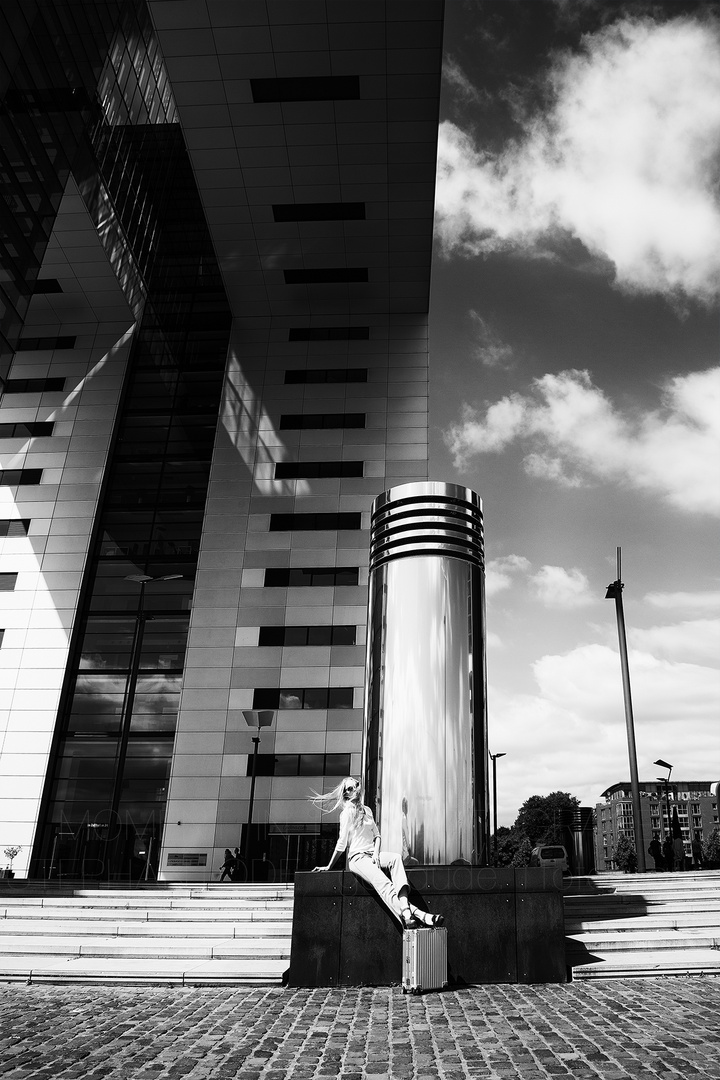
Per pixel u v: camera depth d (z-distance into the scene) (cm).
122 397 3912
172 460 3791
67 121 2941
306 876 707
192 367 4031
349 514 3606
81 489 3672
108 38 3133
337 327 4072
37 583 3472
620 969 713
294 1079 409
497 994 637
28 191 2750
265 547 3547
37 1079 412
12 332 2742
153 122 3769
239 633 3378
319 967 685
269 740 3178
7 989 696
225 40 2944
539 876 718
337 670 3284
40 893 1449
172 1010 590
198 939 918
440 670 810
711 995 620
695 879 1259
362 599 3419
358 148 3288
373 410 3844
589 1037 487
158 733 3231
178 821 3053
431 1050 461
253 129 3244
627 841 8894
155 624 3431
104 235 3556
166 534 3622
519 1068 423
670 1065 423
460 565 863
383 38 2900
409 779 771
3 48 2455
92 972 720
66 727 3241
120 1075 420
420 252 3747
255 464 3734
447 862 745
